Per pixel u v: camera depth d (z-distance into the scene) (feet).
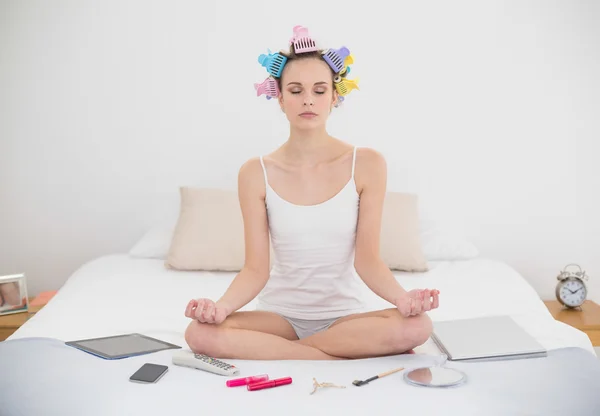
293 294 6.58
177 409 4.76
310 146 6.56
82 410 4.85
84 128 10.76
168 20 10.62
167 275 9.10
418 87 10.71
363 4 10.61
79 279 8.91
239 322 6.15
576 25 10.50
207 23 10.64
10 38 10.55
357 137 10.81
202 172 10.89
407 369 5.42
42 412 4.92
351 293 6.65
